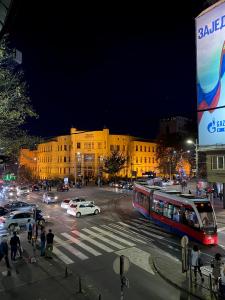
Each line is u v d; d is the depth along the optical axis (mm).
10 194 56969
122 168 81625
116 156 79750
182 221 22844
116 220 30344
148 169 93250
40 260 17750
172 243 21500
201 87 34594
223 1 32125
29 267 16531
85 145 84875
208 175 36594
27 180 88125
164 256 18344
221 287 12305
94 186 73500
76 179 80625
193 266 14461
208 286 13594
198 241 21047
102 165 81688
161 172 87750
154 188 30266
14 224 26234
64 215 33469
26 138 22328
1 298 12695
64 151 88625
